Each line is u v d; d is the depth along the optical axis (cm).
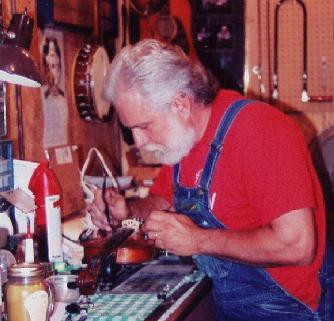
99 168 339
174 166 220
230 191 204
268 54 396
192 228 197
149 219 200
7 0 236
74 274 220
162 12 395
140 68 193
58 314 188
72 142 302
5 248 212
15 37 201
